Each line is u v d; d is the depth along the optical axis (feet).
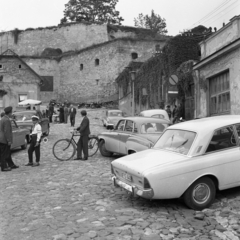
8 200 21.81
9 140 32.55
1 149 32.68
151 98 95.20
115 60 172.04
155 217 17.49
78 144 38.24
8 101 135.23
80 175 29.27
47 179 28.09
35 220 17.57
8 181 27.76
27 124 55.36
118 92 158.81
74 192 23.40
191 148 19.27
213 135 19.69
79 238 14.82
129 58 172.55
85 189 24.18
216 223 16.40
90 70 184.85
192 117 66.49
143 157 20.59
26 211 19.26
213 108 54.60
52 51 222.28
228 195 21.13
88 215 18.08
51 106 110.42
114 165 21.54
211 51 55.83
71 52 197.16
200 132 19.79
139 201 20.71
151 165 18.65
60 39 224.12
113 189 23.95
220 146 19.67
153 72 93.50
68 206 19.99
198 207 18.61
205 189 18.83
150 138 31.07
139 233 15.23
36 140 34.76
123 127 36.11
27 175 30.09
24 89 136.67
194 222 16.55
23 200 21.70
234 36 47.16
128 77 127.85
